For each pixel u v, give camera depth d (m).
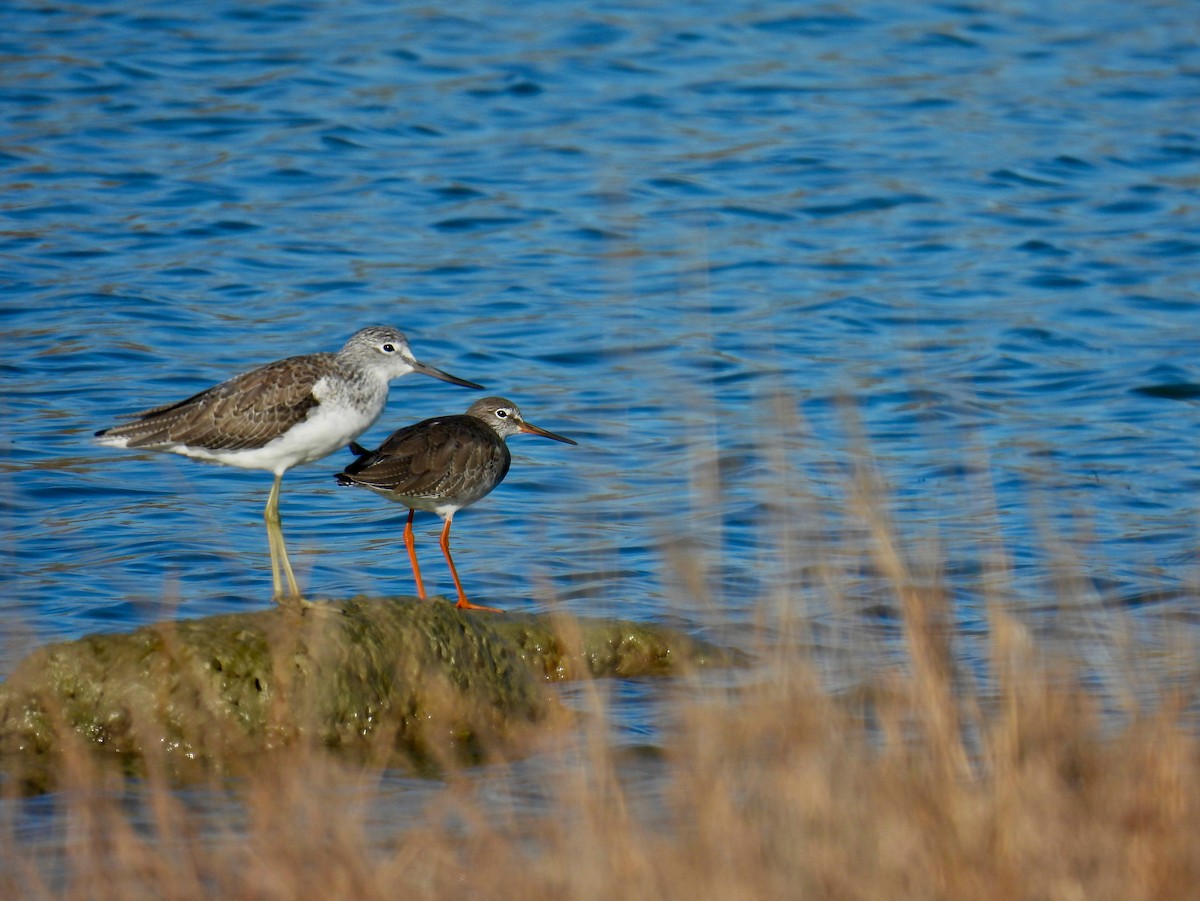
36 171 24.88
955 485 15.18
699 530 11.41
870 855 7.55
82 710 10.73
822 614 10.13
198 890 7.82
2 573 13.82
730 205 25.33
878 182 26.64
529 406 18.23
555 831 8.07
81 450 16.81
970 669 10.05
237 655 10.91
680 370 18.83
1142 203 26.19
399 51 31.91
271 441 11.94
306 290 21.56
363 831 8.78
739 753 8.31
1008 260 23.75
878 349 20.34
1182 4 37.78
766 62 32.66
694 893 7.33
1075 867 7.55
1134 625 10.64
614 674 12.34
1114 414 18.48
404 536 14.05
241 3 34.31
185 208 24.09
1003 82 32.16
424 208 24.67
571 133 28.25
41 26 31.73
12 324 19.73
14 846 8.94
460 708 11.24
